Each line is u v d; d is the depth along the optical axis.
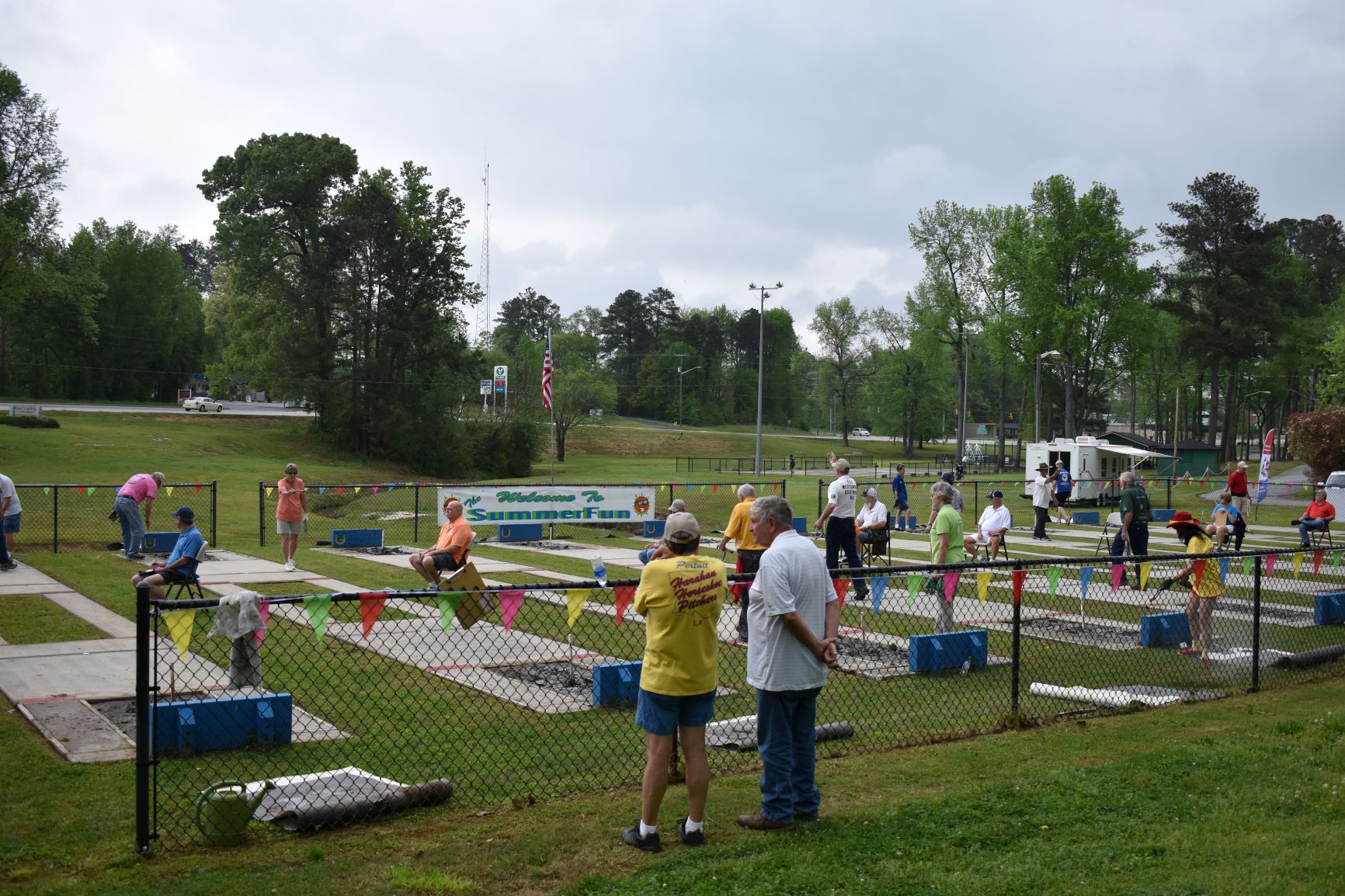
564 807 6.00
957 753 7.22
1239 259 69.75
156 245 97.38
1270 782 6.50
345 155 63.19
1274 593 16.17
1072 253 65.69
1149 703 8.91
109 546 21.06
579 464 79.69
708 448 103.00
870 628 12.56
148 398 95.81
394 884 4.77
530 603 13.89
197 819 5.32
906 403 103.62
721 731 7.56
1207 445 67.19
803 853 5.22
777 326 143.88
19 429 47.97
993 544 17.33
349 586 15.59
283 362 62.50
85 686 8.92
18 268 49.44
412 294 66.31
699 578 5.41
